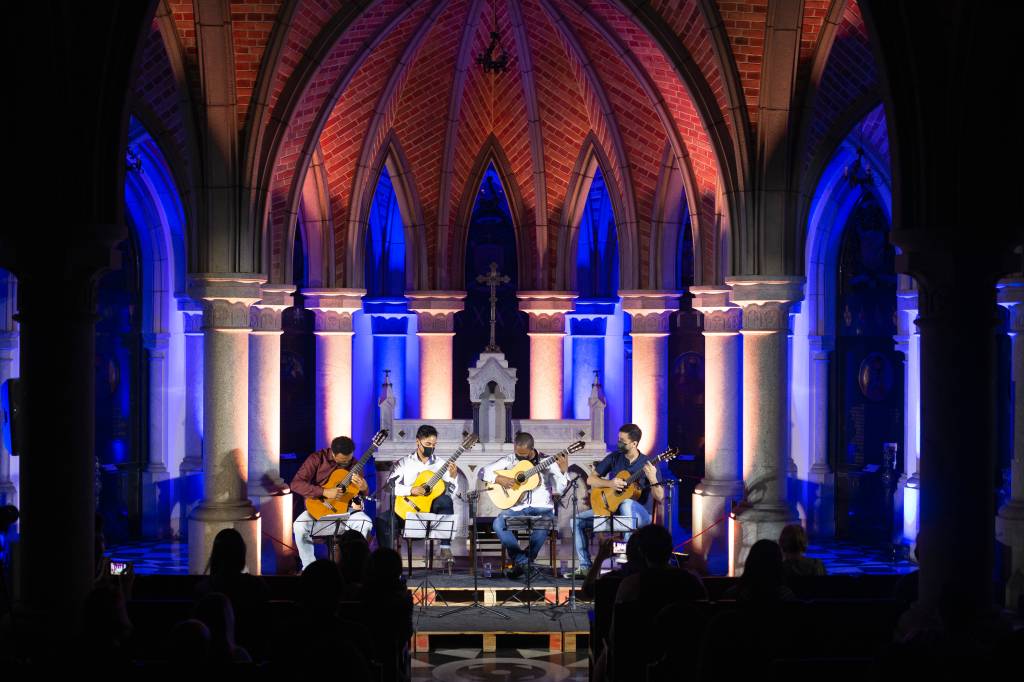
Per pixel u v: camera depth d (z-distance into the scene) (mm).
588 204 19641
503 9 16188
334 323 17062
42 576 8117
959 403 8047
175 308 18688
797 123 12266
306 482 13492
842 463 18766
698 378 20219
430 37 16078
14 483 15742
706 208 14977
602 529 13555
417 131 17219
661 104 14602
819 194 18453
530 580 13297
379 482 15445
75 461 8180
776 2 11688
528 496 13445
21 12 7930
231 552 7398
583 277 19953
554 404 18141
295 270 20484
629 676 7270
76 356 8195
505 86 17312
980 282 8070
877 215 18328
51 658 5605
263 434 14750
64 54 8047
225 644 5883
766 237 12398
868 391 18453
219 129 12062
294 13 11844
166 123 13227
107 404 18078
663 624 6586
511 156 17906
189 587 9062
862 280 18562
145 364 18609
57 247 8078
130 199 18188
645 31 12602
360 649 6781
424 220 17859
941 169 8109
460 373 20906
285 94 12461
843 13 11891
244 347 12625
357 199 16734
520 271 18156
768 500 12781
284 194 14734
